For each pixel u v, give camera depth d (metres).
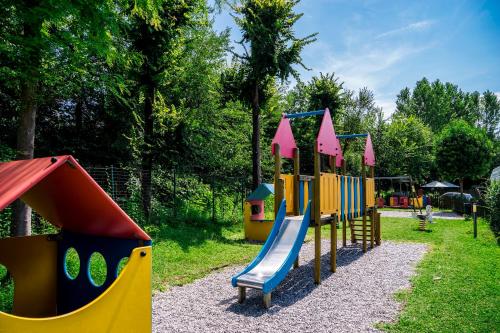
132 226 3.46
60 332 2.72
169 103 17.47
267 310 5.46
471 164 26.64
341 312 5.31
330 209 8.14
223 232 13.70
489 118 69.94
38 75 6.39
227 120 23.28
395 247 11.29
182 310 5.41
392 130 37.59
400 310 5.32
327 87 22.05
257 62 14.30
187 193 17.59
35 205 4.06
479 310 5.15
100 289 3.99
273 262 6.54
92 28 6.21
